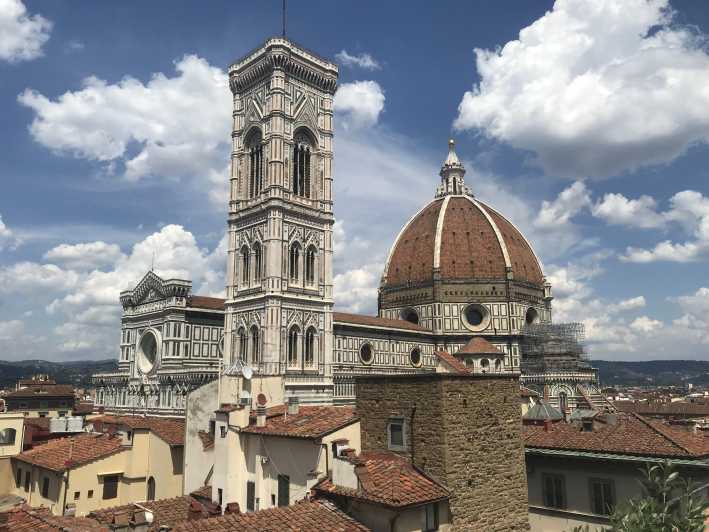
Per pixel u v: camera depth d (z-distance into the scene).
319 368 116.00
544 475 46.44
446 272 172.25
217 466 43.66
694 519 19.84
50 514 34.69
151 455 60.31
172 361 112.88
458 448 31.97
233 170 124.62
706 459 40.34
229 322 117.12
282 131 116.69
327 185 124.06
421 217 193.38
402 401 34.28
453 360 121.25
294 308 112.88
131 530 31.92
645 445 42.47
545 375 153.50
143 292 123.25
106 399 131.88
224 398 55.91
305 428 39.09
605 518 42.38
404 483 30.55
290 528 29.36
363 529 29.83
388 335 147.75
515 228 197.00
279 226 112.88
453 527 30.83
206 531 28.80
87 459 57.41
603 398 155.25
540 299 180.50
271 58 118.19
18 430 66.31
